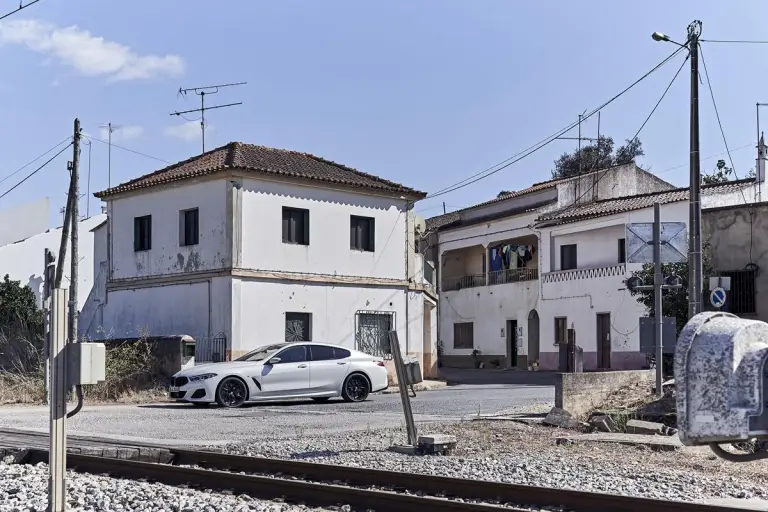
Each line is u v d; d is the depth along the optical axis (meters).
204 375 22.67
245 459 11.84
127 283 32.84
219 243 29.67
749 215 34.22
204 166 31.06
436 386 32.72
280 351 23.52
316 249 31.45
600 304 41.66
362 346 32.44
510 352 49.19
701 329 4.98
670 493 9.97
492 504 9.14
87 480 10.52
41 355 28.22
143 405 24.03
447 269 54.81
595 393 18.73
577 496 8.79
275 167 31.05
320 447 14.20
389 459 12.70
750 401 4.76
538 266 46.28
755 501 9.25
